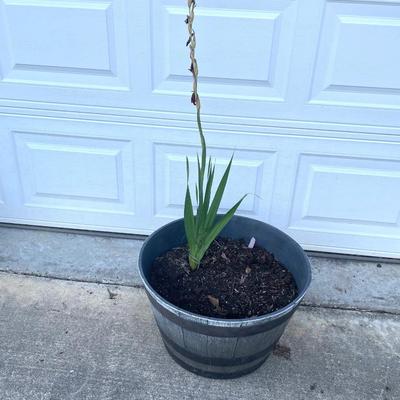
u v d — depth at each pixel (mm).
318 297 2020
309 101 1889
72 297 1982
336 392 1686
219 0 1739
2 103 2004
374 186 2033
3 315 1896
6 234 2268
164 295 1646
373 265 2182
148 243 1709
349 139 1943
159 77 1897
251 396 1664
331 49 1792
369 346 1842
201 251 1691
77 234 2281
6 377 1688
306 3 1719
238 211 2158
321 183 2049
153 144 2037
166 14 1779
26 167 2148
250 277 1722
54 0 1794
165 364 1755
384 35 1748
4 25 1850
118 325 1882
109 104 1967
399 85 1829
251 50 1812
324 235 2166
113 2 1776
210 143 2008
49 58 1901
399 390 1699
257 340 1540
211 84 1892
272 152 2004
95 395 1651
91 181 2150
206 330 1480
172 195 2143
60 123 2031
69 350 1784
